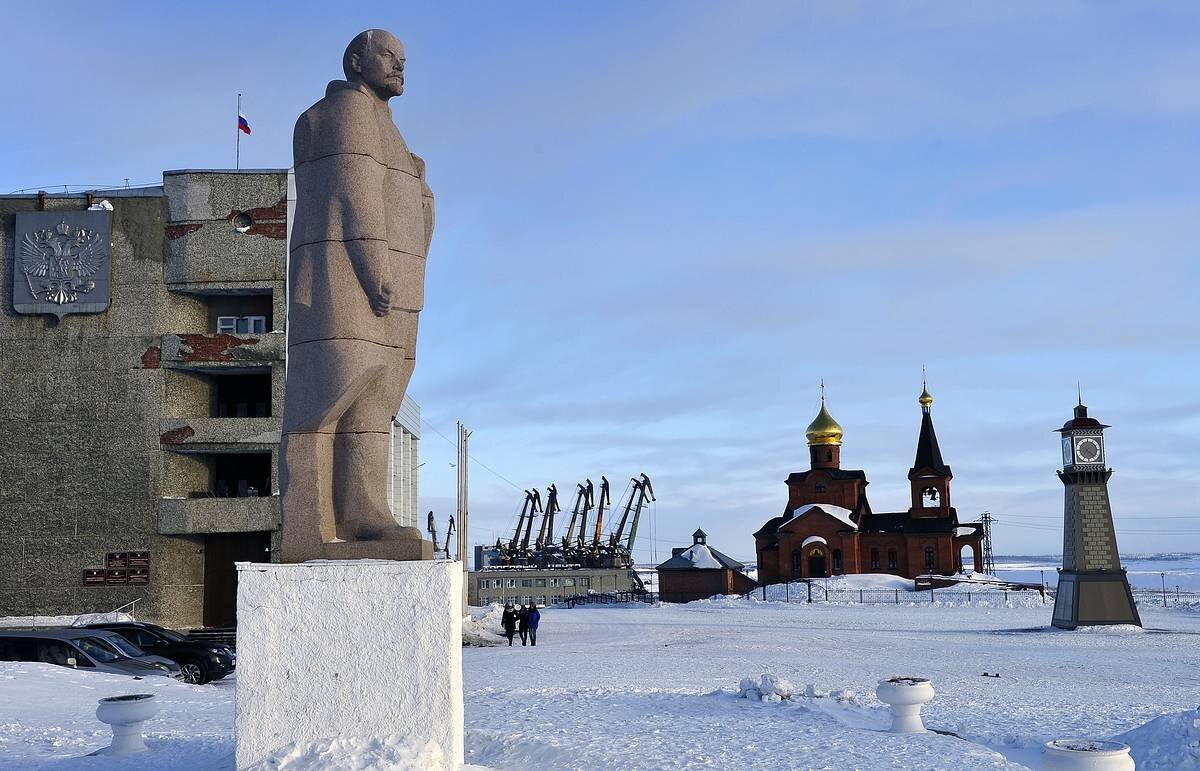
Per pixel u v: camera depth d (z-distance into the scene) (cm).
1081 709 2181
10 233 5041
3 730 1639
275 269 4975
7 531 4900
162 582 4872
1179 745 1576
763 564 12662
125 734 1370
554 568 13288
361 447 1117
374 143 1123
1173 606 9075
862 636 5178
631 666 3266
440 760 970
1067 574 6038
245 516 4844
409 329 1183
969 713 2100
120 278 5009
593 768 1286
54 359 4978
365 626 998
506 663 3391
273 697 995
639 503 14675
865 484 12988
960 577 11412
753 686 2095
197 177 5025
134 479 4903
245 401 5309
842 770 1312
